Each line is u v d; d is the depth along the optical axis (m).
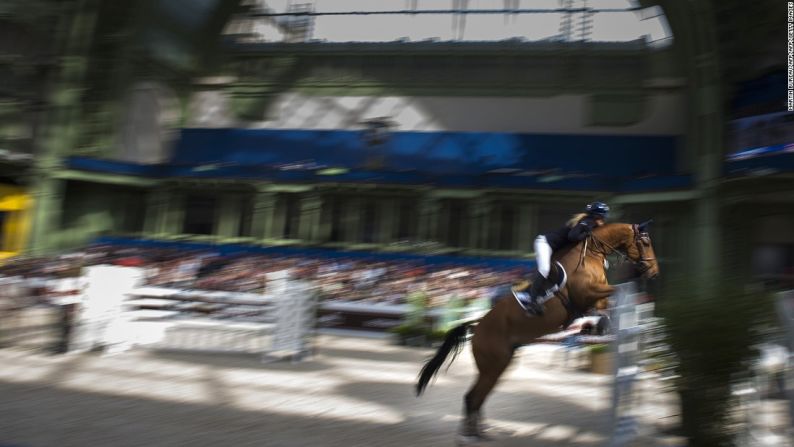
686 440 4.49
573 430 5.52
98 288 8.61
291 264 17.23
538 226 18.44
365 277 15.44
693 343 4.26
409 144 20.00
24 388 6.31
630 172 18.23
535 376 8.23
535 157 19.00
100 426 5.09
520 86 19.70
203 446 4.66
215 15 21.66
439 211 18.97
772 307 4.30
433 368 5.54
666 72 18.56
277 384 7.07
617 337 5.02
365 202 19.58
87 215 20.27
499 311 5.42
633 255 5.59
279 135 20.97
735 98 15.39
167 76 21.17
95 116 19.80
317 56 21.14
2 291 9.40
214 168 19.77
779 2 13.90
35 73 19.19
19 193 19.00
